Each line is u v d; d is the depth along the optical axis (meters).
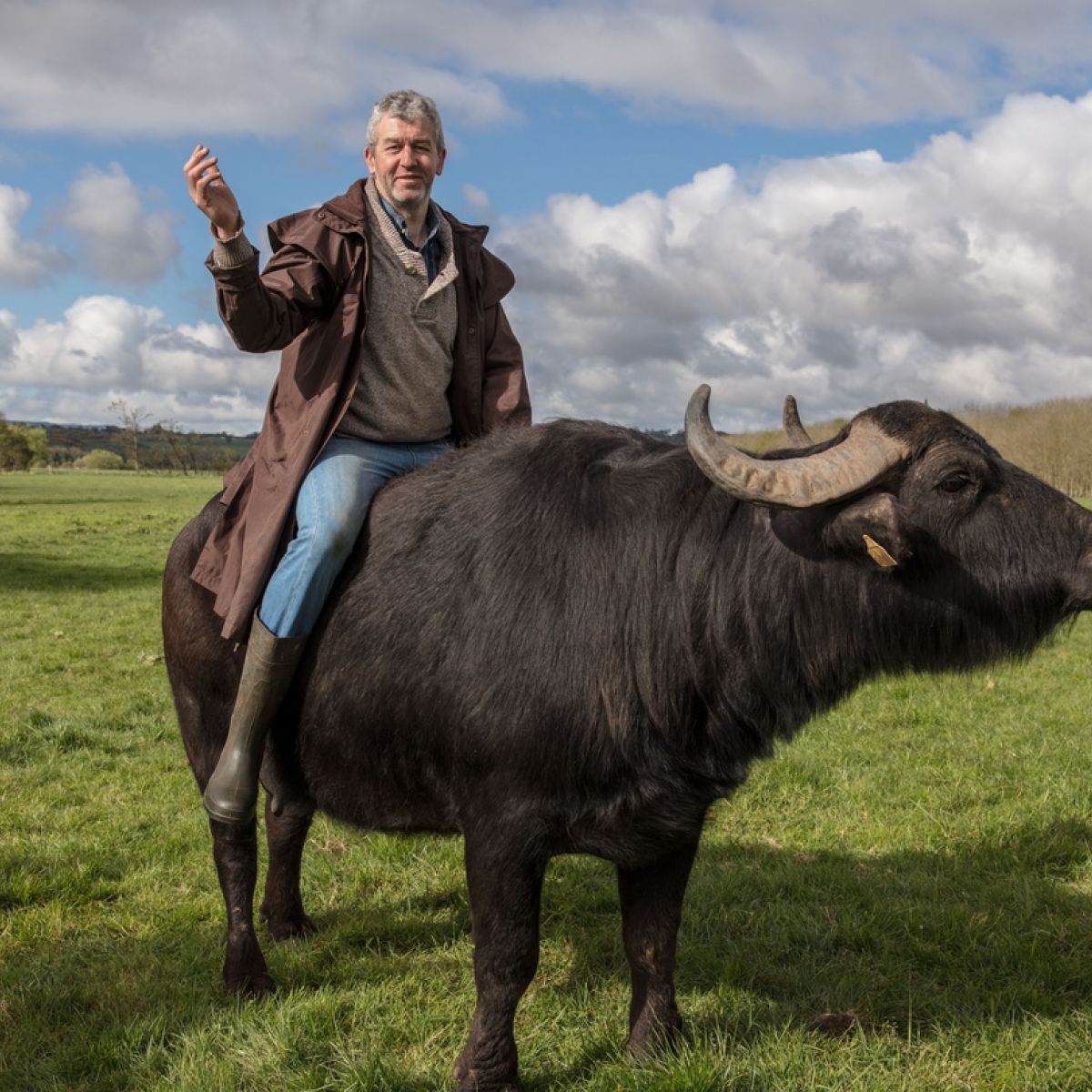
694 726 3.13
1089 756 7.18
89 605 15.44
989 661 3.17
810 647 3.10
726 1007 3.88
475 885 3.18
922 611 3.07
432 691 3.24
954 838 5.63
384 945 4.47
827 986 4.05
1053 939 4.41
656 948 3.47
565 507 3.25
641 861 3.27
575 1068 3.49
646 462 3.31
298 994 3.88
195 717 4.08
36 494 52.03
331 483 3.51
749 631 3.08
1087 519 3.06
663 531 3.16
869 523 2.83
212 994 3.96
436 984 4.04
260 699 3.50
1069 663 10.38
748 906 4.79
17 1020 3.78
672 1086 3.27
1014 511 3.03
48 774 6.93
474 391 3.94
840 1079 3.42
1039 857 5.33
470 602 3.22
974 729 7.95
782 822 5.95
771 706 3.15
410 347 3.69
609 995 4.00
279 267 3.47
